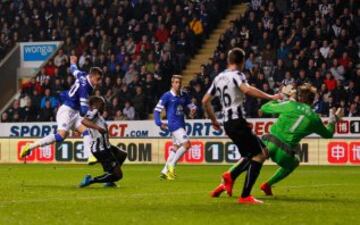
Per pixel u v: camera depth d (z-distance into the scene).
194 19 49.19
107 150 22.64
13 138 44.62
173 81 28.81
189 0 50.03
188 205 17.02
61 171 33.72
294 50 43.62
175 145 28.33
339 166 38.03
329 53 42.44
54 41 52.53
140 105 44.25
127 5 51.12
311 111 18.83
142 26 49.38
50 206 16.84
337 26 43.84
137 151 42.09
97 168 36.53
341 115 19.09
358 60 42.34
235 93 17.38
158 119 28.78
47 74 49.53
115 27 50.38
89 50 50.03
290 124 18.91
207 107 18.06
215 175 30.53
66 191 21.22
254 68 42.47
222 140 40.12
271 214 15.36
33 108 47.38
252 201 17.45
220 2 52.12
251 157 17.42
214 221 14.22
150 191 21.39
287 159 19.00
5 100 53.41
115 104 44.97
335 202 18.08
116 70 47.44
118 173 22.73
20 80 53.53
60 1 53.53
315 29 44.16
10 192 20.73
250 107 41.25
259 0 48.09
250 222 14.08
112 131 43.84
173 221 14.20
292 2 46.69
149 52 47.66
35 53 53.03
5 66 53.66
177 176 29.81
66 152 42.91
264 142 19.09
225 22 51.88
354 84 40.53
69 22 52.31
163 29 48.56
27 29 53.56
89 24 51.50
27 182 25.47
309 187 23.48
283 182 26.08
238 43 45.31
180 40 48.16
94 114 22.50
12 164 42.41
